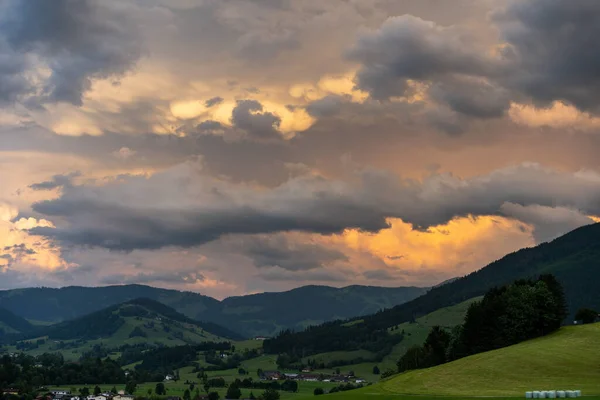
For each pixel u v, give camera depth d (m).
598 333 159.62
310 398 125.56
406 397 113.56
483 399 103.69
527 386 116.94
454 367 142.12
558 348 144.25
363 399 114.88
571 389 110.75
